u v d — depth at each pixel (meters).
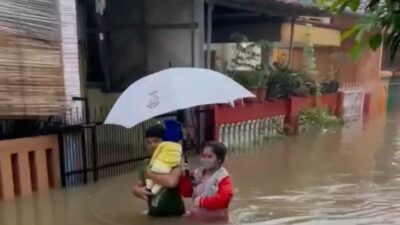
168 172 5.46
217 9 12.66
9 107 6.78
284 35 14.07
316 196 6.80
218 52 13.44
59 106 7.38
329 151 10.38
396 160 9.45
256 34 13.76
